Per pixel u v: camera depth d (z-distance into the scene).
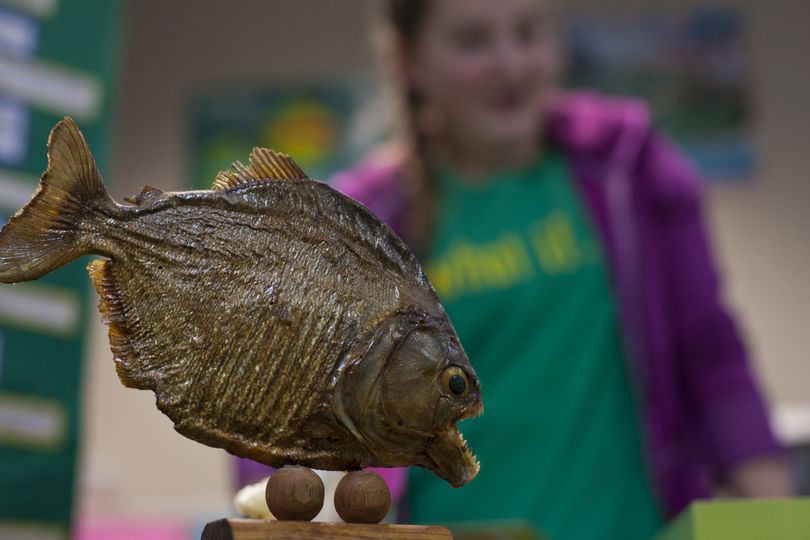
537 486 1.32
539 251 1.43
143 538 2.55
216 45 3.34
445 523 1.33
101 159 1.47
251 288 0.96
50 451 1.38
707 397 1.42
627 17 3.16
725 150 3.10
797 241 3.05
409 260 0.98
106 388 3.12
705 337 1.43
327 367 0.95
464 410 0.96
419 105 1.61
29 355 1.38
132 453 3.08
